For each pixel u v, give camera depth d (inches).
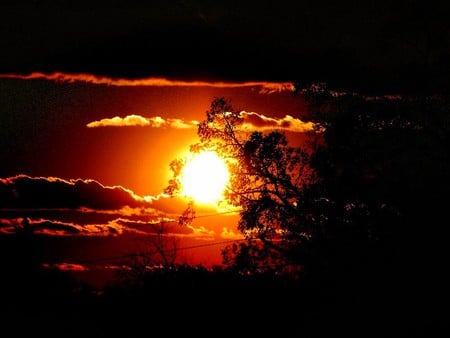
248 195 2154.3
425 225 1994.3
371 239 2058.3
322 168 2097.7
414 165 2021.4
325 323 2113.7
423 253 1988.2
